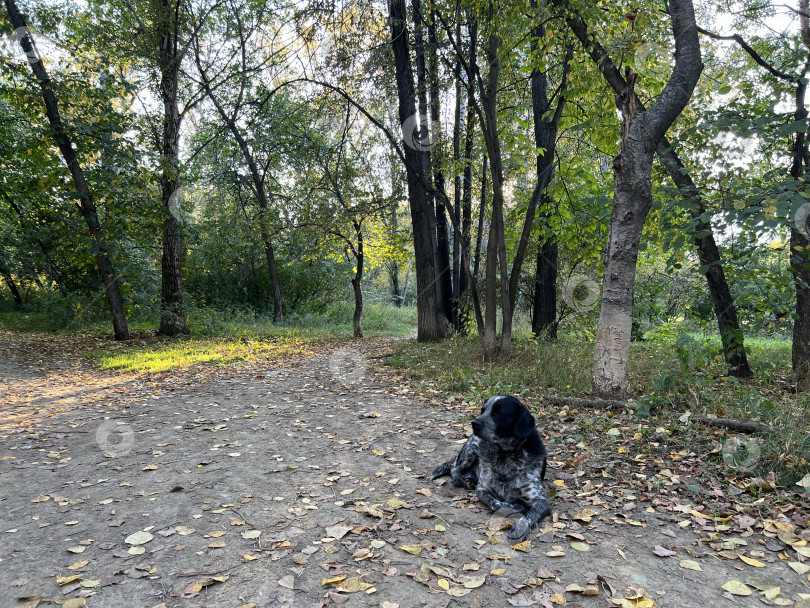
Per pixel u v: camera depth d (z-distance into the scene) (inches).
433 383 338.6
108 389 362.3
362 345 624.1
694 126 296.5
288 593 107.9
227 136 805.9
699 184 311.3
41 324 788.0
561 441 207.9
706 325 383.2
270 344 623.5
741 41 283.1
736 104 291.9
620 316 250.1
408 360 429.4
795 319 321.4
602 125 324.5
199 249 956.0
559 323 569.0
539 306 521.7
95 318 819.4
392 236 700.0
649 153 241.0
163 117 702.5
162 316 677.3
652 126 239.8
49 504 158.7
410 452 206.8
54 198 637.9
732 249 306.5
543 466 153.1
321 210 593.0
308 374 410.0
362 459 198.5
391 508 150.4
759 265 331.0
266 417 270.7
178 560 122.0
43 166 583.2
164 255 682.8
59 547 129.8
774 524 133.1
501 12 312.0
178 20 676.1
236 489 168.9
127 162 589.9
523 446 148.6
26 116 670.5
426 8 406.3
